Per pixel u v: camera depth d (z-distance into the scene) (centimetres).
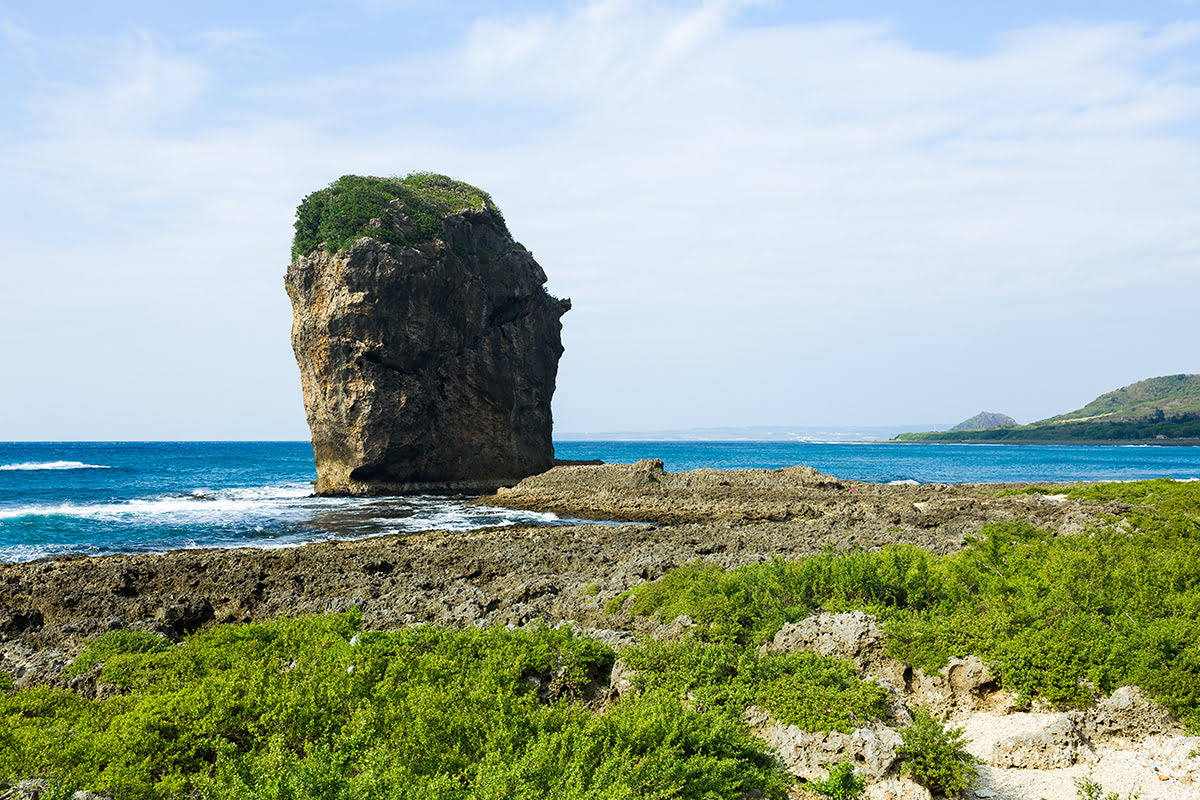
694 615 1475
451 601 1944
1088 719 1065
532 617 1756
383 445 6394
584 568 2522
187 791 865
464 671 1184
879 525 3431
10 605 2075
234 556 2802
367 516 4922
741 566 1936
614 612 1762
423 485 6719
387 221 6531
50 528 4178
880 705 1027
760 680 1115
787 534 3192
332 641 1357
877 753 908
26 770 866
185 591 2248
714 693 1083
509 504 5616
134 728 948
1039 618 1258
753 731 1018
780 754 960
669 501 5216
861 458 17450
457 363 6938
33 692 1159
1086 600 1381
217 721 991
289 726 973
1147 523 2572
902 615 1392
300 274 6425
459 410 6950
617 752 861
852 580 1550
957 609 1385
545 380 8031
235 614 1992
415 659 1202
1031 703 1114
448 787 771
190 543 3791
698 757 868
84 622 1798
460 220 7281
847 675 1132
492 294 7362
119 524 4366
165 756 922
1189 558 1589
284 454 17738
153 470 10025
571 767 822
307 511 5194
